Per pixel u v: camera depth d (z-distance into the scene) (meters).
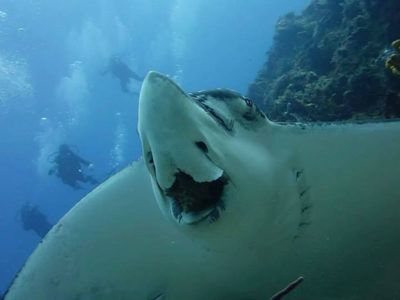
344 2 7.21
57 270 2.34
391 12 5.58
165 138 1.63
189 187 1.75
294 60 8.67
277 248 2.08
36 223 16.98
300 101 5.98
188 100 1.70
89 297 2.32
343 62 5.90
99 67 28.41
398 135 2.22
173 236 2.29
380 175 2.19
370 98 5.12
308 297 2.15
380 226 2.14
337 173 2.19
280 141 2.17
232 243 1.92
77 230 2.40
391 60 4.05
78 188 16.20
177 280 2.27
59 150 15.87
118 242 2.37
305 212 2.13
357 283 2.11
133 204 2.39
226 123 1.99
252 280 2.14
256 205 1.89
